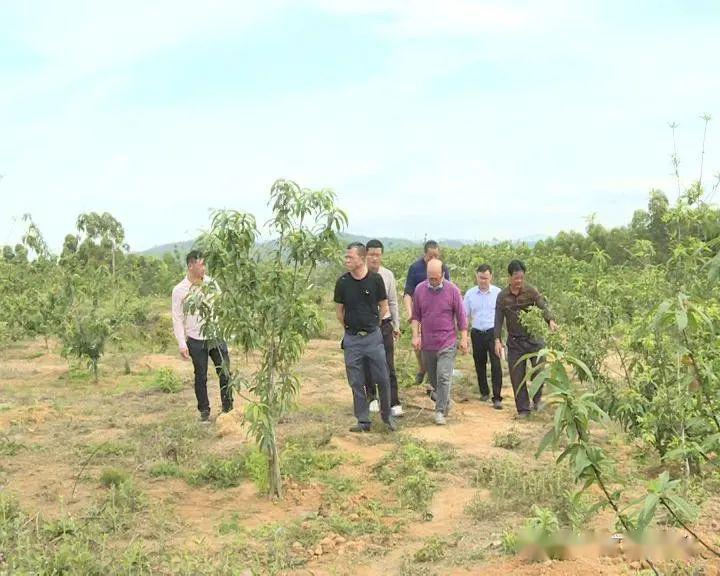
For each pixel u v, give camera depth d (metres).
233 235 6.37
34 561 4.77
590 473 3.45
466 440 8.70
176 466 7.51
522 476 6.88
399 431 9.09
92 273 16.62
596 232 23.50
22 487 7.01
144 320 18.06
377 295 8.96
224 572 4.89
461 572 4.97
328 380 12.58
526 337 9.73
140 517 6.18
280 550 5.43
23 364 14.85
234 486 7.08
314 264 6.58
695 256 7.11
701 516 5.49
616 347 7.89
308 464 7.58
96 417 10.01
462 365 14.11
